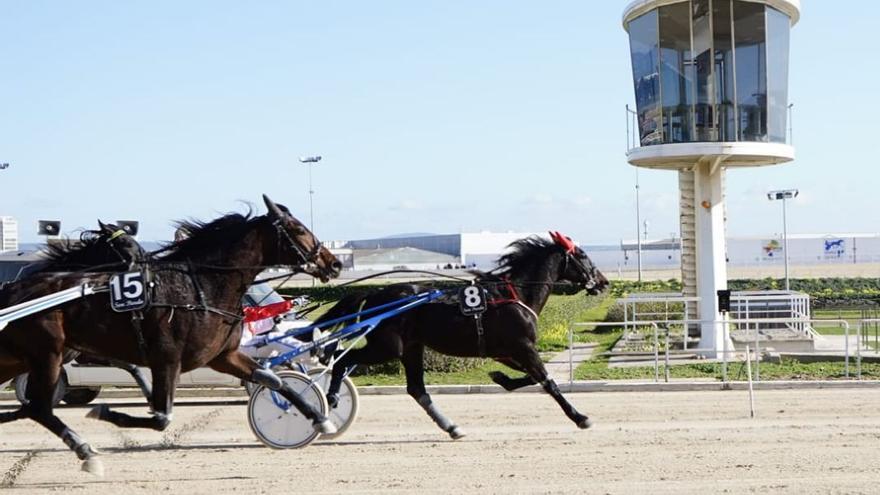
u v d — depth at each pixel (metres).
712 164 18.30
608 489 6.86
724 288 18.23
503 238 78.50
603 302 36.12
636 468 7.63
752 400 11.34
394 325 9.45
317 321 9.65
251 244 7.83
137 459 8.42
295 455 8.55
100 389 13.17
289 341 11.29
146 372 12.23
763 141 18.09
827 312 28.22
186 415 11.59
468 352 9.48
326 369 9.32
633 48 19.17
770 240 71.81
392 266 66.75
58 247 8.32
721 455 8.16
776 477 7.21
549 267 9.72
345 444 9.16
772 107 18.22
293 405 8.26
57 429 7.24
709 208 18.22
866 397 12.35
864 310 26.66
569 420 10.76
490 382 14.27
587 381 14.09
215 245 7.77
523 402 12.38
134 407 12.48
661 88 18.23
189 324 7.45
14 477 7.62
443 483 7.19
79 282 7.41
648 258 82.88
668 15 18.14
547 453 8.45
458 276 10.09
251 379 7.94
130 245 7.84
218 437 9.86
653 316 24.95
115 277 7.34
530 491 6.84
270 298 12.77
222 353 7.87
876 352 17.59
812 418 10.65
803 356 16.89
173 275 7.53
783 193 32.94
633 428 9.98
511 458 8.21
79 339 7.36
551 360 17.55
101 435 10.05
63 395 12.29
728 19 17.81
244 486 7.20
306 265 7.97
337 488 7.08
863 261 73.00
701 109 17.98
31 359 7.27
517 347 9.46
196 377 12.65
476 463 8.00
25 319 7.21
